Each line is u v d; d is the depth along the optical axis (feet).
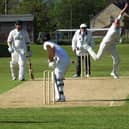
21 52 123.13
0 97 90.02
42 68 169.27
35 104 81.10
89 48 100.78
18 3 596.70
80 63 128.26
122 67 172.24
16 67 124.98
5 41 445.37
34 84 110.22
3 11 552.00
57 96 83.41
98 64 189.47
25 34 124.57
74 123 63.26
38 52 302.45
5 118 67.97
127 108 75.05
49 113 71.67
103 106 77.56
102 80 116.57
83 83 110.22
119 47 344.49
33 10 554.46
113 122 63.41
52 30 539.29
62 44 428.56
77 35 127.75
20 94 93.40
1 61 219.82
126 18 503.61
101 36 481.87
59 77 83.05
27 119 66.90
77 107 76.89
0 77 132.87
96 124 62.28
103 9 641.81
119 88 100.58
